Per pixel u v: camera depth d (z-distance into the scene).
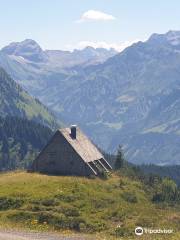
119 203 82.75
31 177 96.44
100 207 78.12
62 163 108.12
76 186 86.94
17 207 74.25
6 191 83.06
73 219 65.06
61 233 56.72
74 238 51.03
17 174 102.94
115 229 61.25
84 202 78.38
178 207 90.31
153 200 95.12
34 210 71.56
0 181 93.25
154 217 71.88
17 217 66.12
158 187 106.75
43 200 76.38
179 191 111.50
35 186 86.19
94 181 96.38
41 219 65.25
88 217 69.38
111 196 86.62
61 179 93.69
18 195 79.62
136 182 104.81
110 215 72.06
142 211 77.69
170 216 74.75
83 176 104.62
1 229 55.19
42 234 52.59
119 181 101.88
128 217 71.88
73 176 102.31
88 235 56.41
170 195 99.50
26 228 58.78
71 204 76.75
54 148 108.62
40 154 109.88
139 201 90.50
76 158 106.94
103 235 57.38
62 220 64.75
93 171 105.12
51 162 109.00
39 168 110.06
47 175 101.38
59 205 75.12
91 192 85.69
